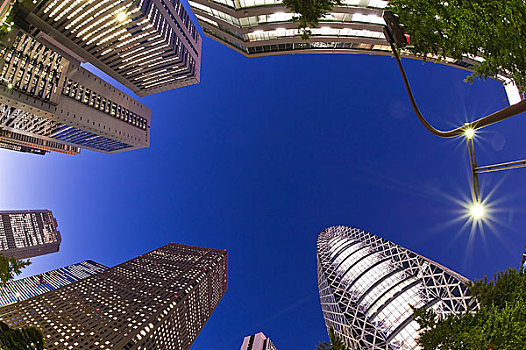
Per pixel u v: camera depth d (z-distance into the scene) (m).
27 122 86.75
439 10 14.55
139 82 119.06
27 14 72.50
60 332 83.56
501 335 15.80
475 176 10.20
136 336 83.06
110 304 104.62
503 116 6.64
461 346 16.95
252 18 28.88
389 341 53.97
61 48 86.88
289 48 36.72
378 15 25.62
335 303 72.12
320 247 114.19
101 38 86.19
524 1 11.40
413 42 16.28
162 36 91.56
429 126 8.19
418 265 68.44
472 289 19.72
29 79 67.31
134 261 158.38
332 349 21.61
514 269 18.45
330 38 31.52
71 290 117.50
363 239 97.62
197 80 126.00
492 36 13.20
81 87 89.12
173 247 192.00
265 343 140.75
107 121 102.56
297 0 15.97
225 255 184.12
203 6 31.61
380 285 68.44
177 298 113.06
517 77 14.12
